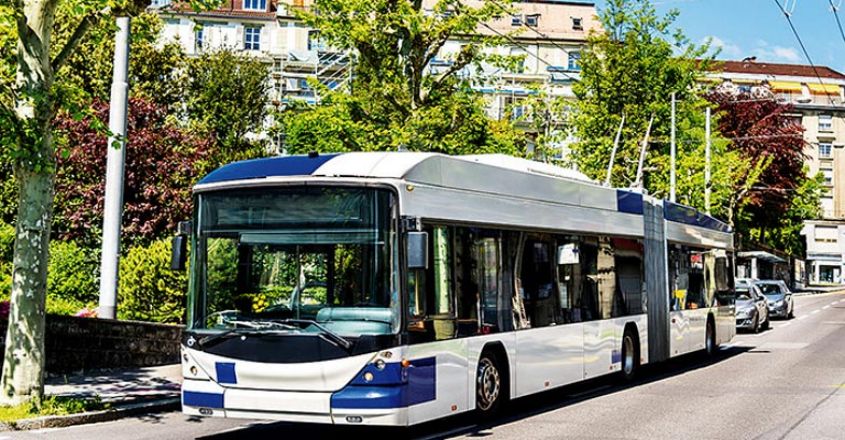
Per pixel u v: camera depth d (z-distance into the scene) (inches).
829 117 4252.0
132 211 935.0
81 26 522.6
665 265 776.3
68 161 955.3
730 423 495.2
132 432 470.6
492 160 563.2
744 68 4500.5
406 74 965.8
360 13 945.5
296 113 1091.9
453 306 447.5
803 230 4222.4
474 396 463.2
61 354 655.8
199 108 1740.9
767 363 849.5
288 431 480.1
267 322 406.9
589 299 613.6
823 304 2219.5
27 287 494.6
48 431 467.8
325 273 408.8
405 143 930.1
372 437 459.2
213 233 427.8
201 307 423.8
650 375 759.7
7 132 477.4
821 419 510.3
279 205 418.6
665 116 1866.4
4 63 523.5
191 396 418.3
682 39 1915.6
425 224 429.4
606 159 1861.5
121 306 803.4
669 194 1820.9
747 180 2237.9
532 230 540.7
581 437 446.0
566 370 570.3
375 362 394.3
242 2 2758.4
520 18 3036.4
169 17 579.8
